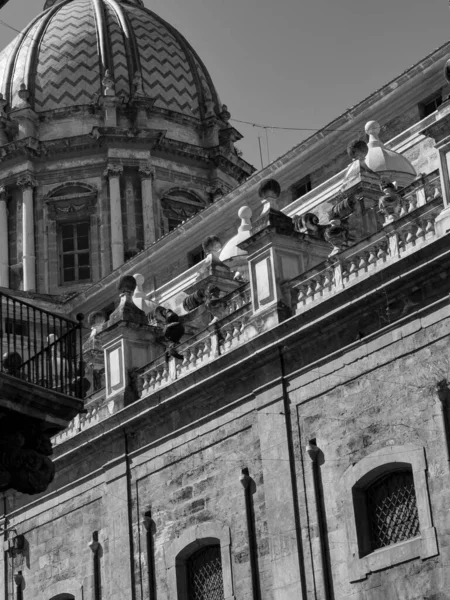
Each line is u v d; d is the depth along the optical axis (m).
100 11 62.16
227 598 31.83
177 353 35.12
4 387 24.22
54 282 57.06
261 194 34.25
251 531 31.67
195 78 61.84
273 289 32.56
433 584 27.02
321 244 33.72
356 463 29.25
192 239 47.56
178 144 58.84
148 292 48.75
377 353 29.38
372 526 29.02
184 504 33.97
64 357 28.73
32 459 24.64
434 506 27.31
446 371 27.73
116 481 36.34
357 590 28.59
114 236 56.72
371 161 36.22
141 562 34.88
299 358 31.44
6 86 60.78
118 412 36.31
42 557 38.66
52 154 58.38
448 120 28.70
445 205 28.66
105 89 59.22
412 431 28.16
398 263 28.81
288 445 31.03
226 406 33.22
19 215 58.19
